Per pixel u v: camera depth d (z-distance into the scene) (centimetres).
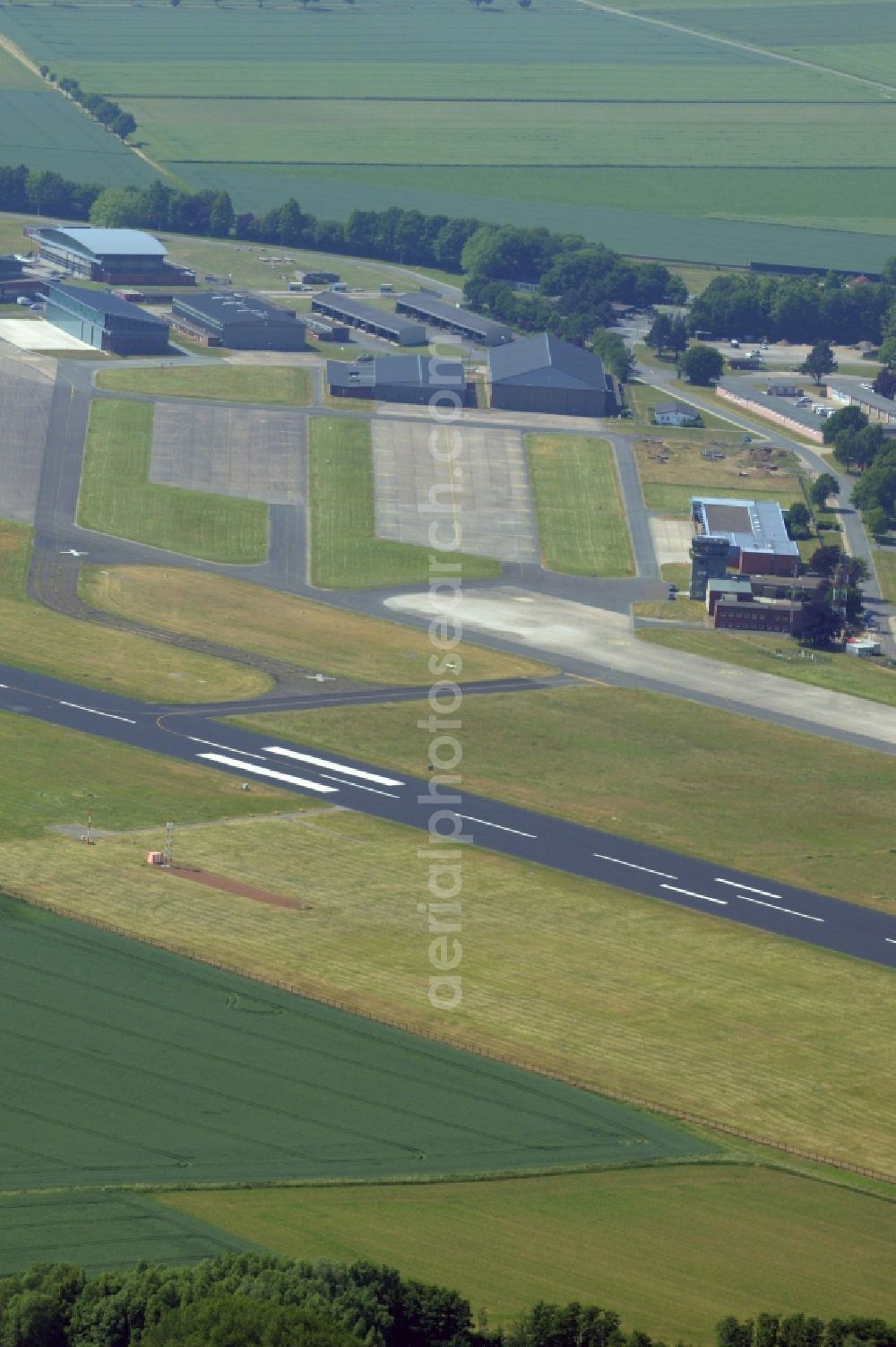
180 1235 19738
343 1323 16925
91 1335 17000
